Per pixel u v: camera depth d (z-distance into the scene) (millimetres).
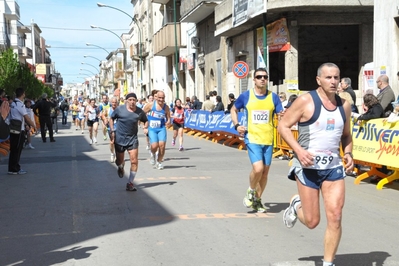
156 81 51906
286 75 20453
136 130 9492
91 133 20516
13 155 11914
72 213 7680
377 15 15180
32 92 40812
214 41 30875
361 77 20922
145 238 6215
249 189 7461
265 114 7191
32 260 5438
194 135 23422
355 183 9891
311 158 4430
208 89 32844
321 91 4566
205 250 5680
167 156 15312
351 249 5664
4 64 37219
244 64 18375
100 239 6211
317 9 19656
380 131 9430
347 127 4711
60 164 13734
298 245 5809
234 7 22812
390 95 10742
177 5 38938
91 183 10445
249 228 6613
